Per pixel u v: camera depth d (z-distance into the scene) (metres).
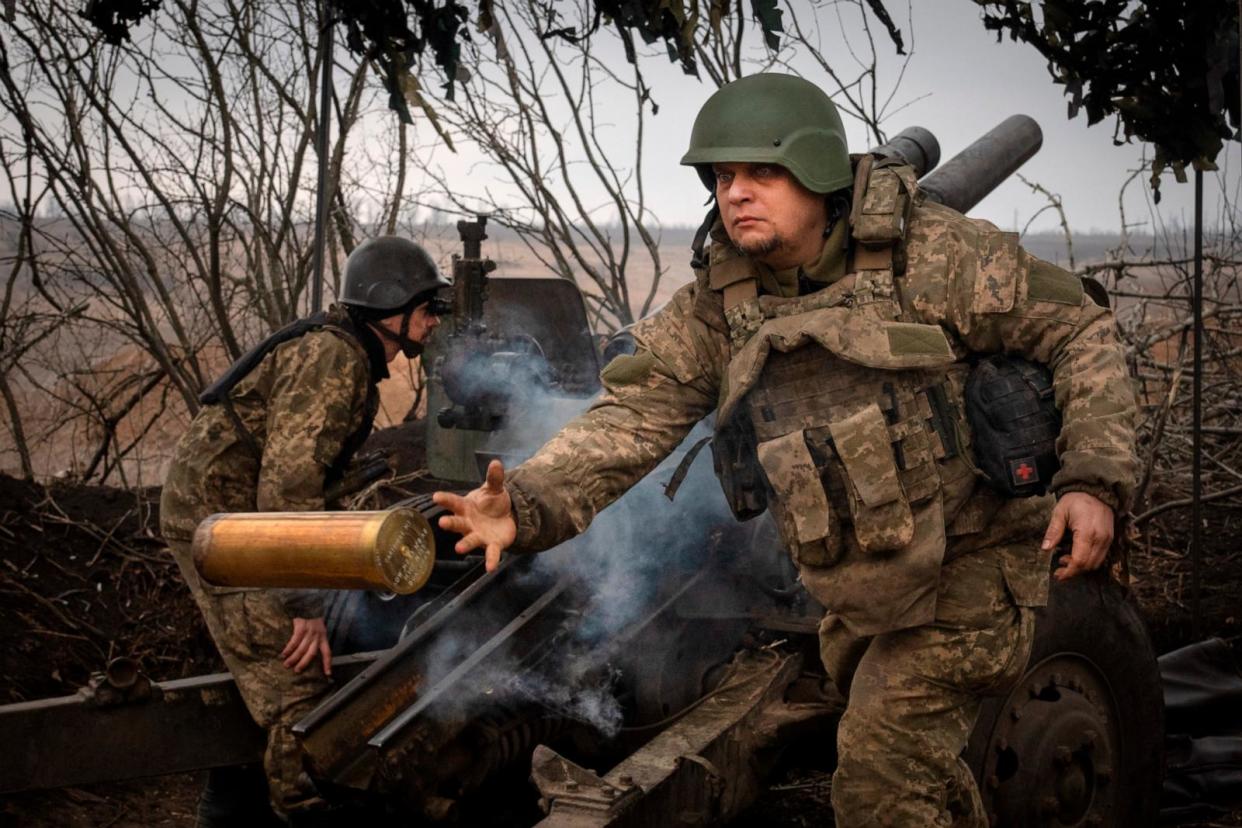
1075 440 2.35
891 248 2.50
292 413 3.49
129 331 6.57
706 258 2.67
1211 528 5.84
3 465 7.49
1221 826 3.99
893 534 2.47
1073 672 3.39
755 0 3.39
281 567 2.07
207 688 3.40
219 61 6.17
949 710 2.60
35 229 6.05
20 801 3.84
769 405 2.58
